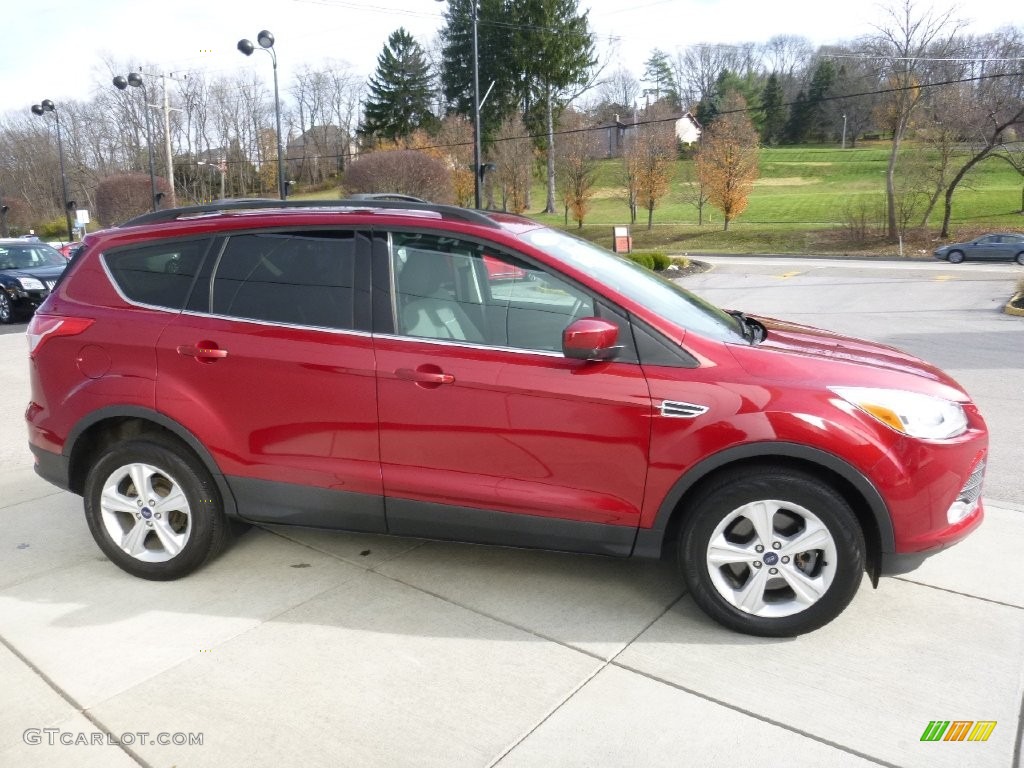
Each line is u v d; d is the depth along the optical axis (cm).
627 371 320
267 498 367
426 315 345
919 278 2794
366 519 360
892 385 316
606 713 279
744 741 263
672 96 9950
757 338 357
